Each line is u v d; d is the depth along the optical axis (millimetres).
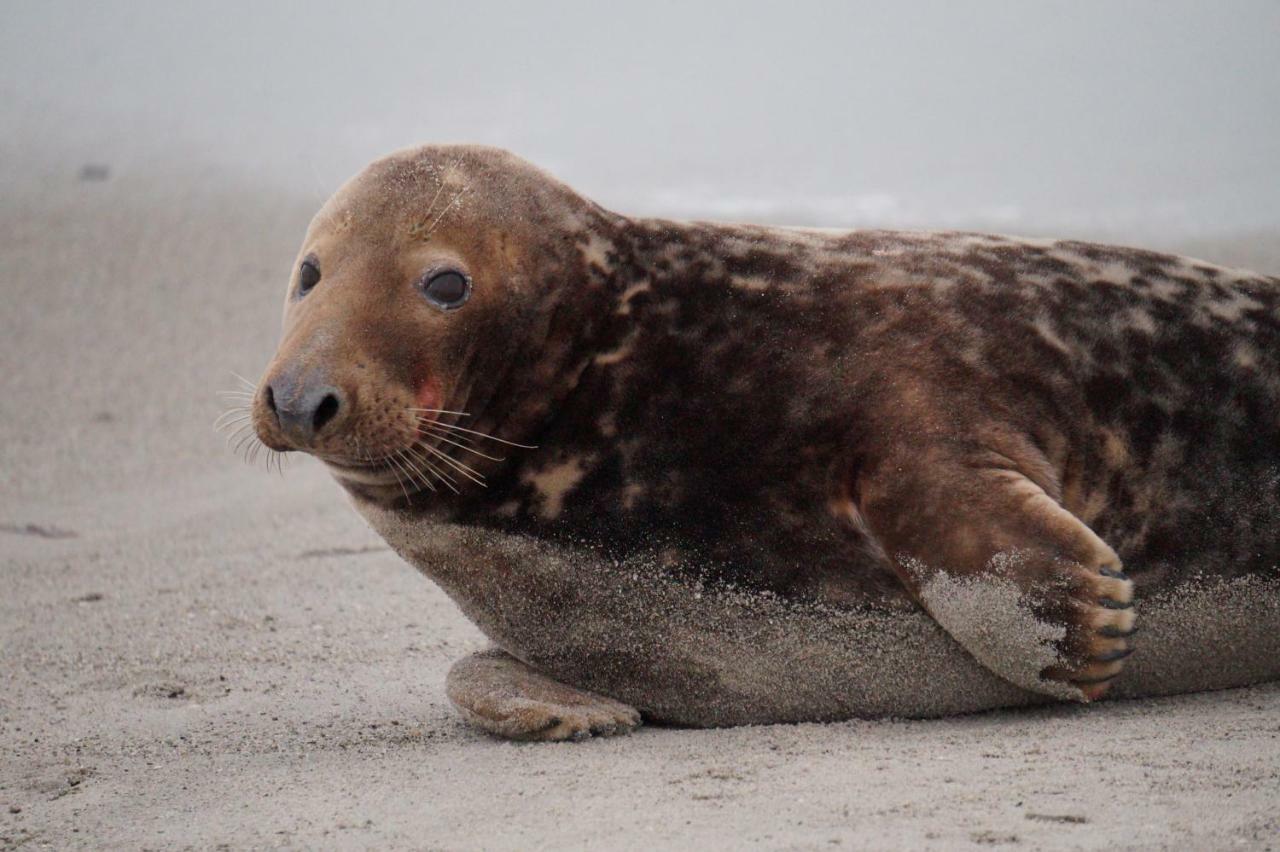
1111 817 14500
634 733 20312
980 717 19766
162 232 69000
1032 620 17984
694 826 15273
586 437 20312
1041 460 19250
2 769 20312
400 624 27750
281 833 16469
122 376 52531
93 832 17281
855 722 20031
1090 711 19562
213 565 33812
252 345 55000
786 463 19609
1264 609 20234
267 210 72938
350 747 20453
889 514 18797
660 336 20484
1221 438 20328
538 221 20875
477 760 19047
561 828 15617
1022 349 19938
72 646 27656
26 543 37812
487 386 20422
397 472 20125
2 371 53312
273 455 24172
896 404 19297
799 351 20000
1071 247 21688
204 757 20438
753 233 21531
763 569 19703
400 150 21703
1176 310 20828
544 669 21297
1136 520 20172
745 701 20438
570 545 20266
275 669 25250
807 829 14836
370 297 19688
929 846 14039
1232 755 16438
